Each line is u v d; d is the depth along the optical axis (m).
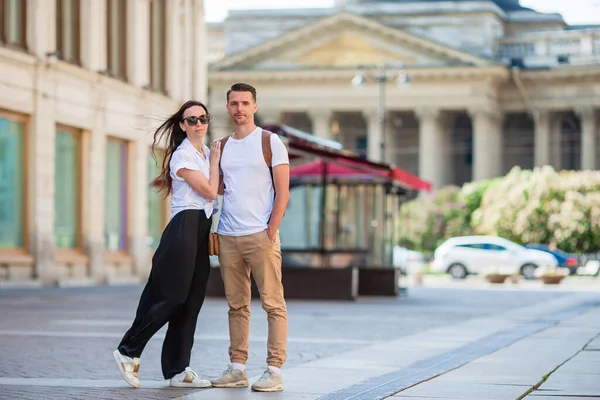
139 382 12.62
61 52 44.75
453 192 97.69
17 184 42.00
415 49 116.69
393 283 39.62
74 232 45.97
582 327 22.73
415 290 49.69
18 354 16.55
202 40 56.16
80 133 46.16
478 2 119.38
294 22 123.12
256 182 12.24
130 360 12.48
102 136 47.19
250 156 12.24
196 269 12.50
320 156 33.81
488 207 93.06
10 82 40.78
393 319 26.19
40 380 13.36
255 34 123.62
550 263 74.19
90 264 46.16
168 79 53.28
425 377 13.34
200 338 19.97
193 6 55.47
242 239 12.23
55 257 43.69
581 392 12.00
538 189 90.25
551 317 27.02
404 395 11.74
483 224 92.56
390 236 40.78
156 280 12.38
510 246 75.12
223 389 12.41
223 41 138.62
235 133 12.45
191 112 12.45
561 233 88.81
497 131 119.69
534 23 128.12
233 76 118.25
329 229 39.78
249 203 12.23
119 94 48.56
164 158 12.73
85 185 46.22
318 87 118.50
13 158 41.78
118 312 27.42
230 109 12.30
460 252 75.31
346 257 39.97
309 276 35.41
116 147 49.41
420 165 117.19
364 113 118.00
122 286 44.88
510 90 120.06
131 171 50.12
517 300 38.25
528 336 20.27
